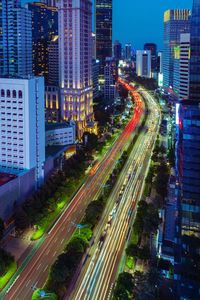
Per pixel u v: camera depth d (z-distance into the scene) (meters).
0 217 195.12
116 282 150.00
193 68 183.88
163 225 192.50
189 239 129.88
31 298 148.88
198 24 176.75
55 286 150.12
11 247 184.12
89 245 186.88
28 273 164.75
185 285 127.94
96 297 150.50
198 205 128.62
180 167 152.38
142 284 142.12
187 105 163.25
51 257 176.75
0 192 196.38
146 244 186.50
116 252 181.50
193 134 125.31
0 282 156.75
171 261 166.38
